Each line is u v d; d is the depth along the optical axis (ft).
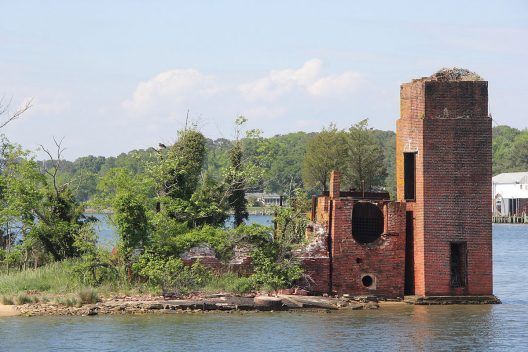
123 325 185.37
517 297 241.14
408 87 219.41
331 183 220.23
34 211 245.04
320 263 216.33
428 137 213.87
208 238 216.95
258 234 218.59
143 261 213.66
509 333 183.62
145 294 210.18
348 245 216.54
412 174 220.43
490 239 215.51
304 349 167.84
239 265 217.36
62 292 210.38
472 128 215.10
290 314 200.13
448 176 214.48
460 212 214.90
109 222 220.84
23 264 247.70
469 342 175.63
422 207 214.28
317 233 218.38
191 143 255.09
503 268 352.49
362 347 170.40
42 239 244.83
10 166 249.14
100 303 201.26
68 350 164.66
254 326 186.39
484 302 215.92
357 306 207.62
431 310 207.10
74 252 245.86
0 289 213.87
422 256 214.28
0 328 181.57
